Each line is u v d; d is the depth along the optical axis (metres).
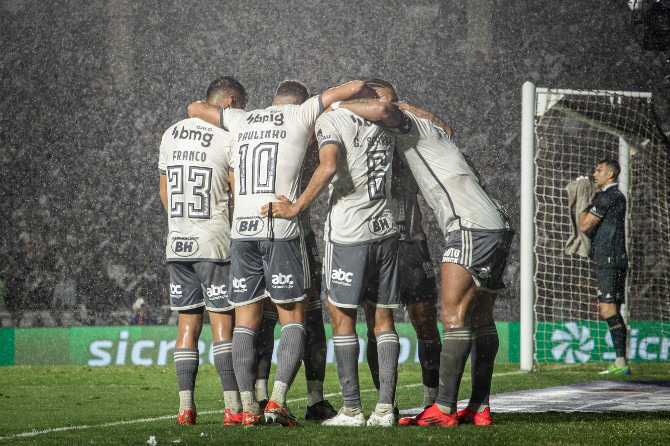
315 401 15.53
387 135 13.84
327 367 32.09
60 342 36.44
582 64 73.38
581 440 11.40
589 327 34.16
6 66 71.06
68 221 67.00
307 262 14.09
